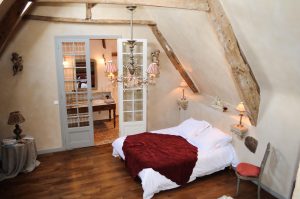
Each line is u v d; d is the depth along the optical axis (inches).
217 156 173.9
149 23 219.6
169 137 197.2
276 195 155.3
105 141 239.3
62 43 201.3
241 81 150.6
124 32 218.8
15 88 193.0
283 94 149.6
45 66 199.0
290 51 118.8
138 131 232.2
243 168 152.6
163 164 153.9
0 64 184.9
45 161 198.5
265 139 159.5
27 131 203.9
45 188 162.2
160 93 252.2
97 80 287.9
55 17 191.8
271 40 122.0
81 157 206.1
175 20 179.3
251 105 157.6
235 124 177.5
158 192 156.9
